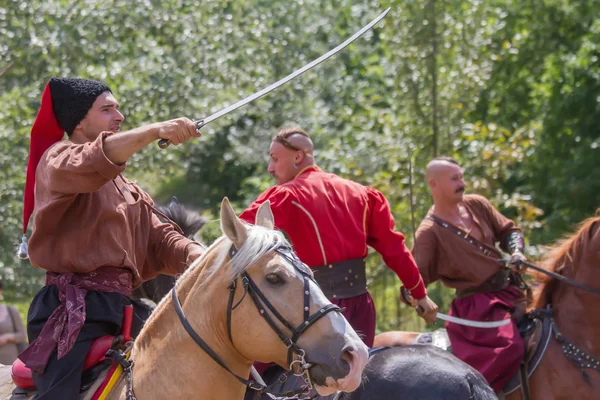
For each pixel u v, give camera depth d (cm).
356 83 2022
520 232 750
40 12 1280
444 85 1416
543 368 675
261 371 546
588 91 1883
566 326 680
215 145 2206
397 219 1281
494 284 716
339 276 574
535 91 1977
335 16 2070
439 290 1208
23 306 1367
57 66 1290
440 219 727
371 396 480
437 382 474
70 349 413
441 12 1432
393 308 1311
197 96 1361
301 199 576
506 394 688
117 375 416
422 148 1383
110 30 1340
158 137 389
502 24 1569
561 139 1905
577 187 1806
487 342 688
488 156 1346
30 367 414
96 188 395
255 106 1611
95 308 424
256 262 383
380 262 1255
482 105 2047
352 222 582
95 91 454
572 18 2111
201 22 1433
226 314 388
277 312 376
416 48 1420
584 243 680
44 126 455
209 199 2131
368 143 1445
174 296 409
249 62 1507
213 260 399
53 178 397
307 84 1858
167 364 401
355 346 368
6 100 1212
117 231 431
